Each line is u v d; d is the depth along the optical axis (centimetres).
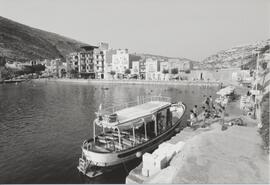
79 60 13038
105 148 1692
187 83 10000
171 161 1283
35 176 1566
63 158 1883
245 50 18925
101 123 1686
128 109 2038
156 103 2280
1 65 13800
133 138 1839
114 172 1597
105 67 12888
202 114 2878
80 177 1542
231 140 1484
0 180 1514
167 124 2394
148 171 1260
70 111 4062
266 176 972
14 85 10244
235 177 966
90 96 6338
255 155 1217
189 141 1526
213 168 1059
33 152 2020
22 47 19300
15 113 3881
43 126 2956
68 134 2578
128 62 12431
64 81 12619
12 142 2303
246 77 9362
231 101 4153
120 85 10119
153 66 11994
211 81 10100
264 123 1574
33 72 15288
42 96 6350
